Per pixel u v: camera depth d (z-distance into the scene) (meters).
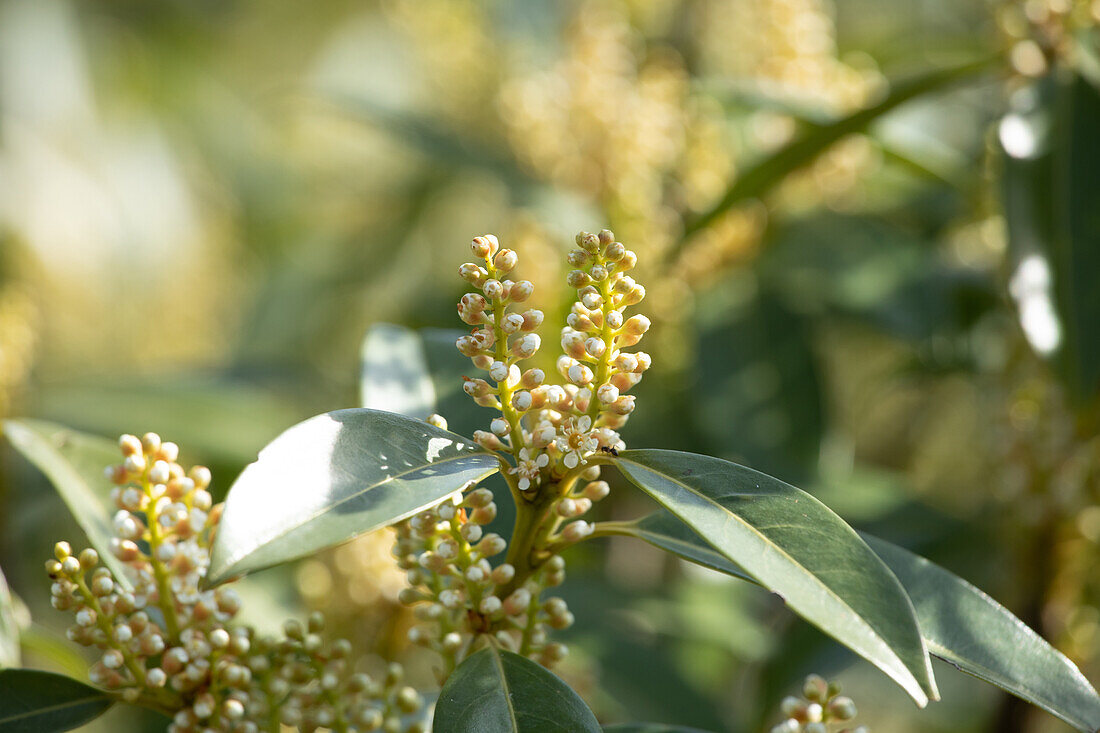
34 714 0.51
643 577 0.90
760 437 0.78
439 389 0.57
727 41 0.97
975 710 0.95
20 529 0.85
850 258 0.84
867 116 0.72
